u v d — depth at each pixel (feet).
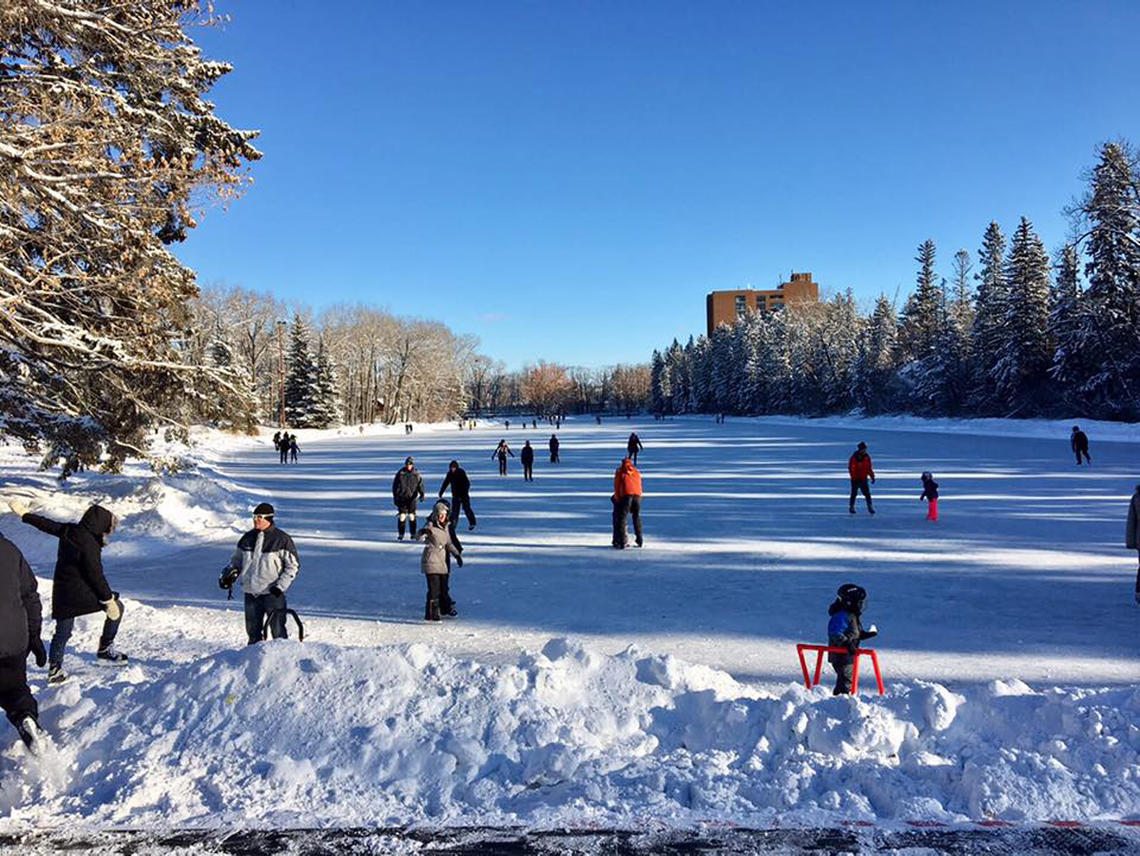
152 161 42.37
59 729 15.25
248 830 12.24
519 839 11.92
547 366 644.27
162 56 44.06
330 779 13.50
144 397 52.39
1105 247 169.37
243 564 21.65
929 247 266.16
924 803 12.47
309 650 16.53
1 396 47.52
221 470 116.57
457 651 24.29
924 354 257.14
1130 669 21.91
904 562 38.83
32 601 15.55
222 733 14.71
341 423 303.07
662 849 11.59
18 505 20.51
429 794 13.12
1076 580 33.99
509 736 14.53
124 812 12.88
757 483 83.20
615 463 119.14
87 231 42.19
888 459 109.40
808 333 325.83
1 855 11.61
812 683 21.06
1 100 36.88
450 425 369.50
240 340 305.32
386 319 390.21
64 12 38.04
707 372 442.09
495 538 49.47
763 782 13.23
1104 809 12.34
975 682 20.97
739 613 29.48
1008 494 66.39
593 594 33.06
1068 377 175.42
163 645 24.03
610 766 13.76
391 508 67.87
